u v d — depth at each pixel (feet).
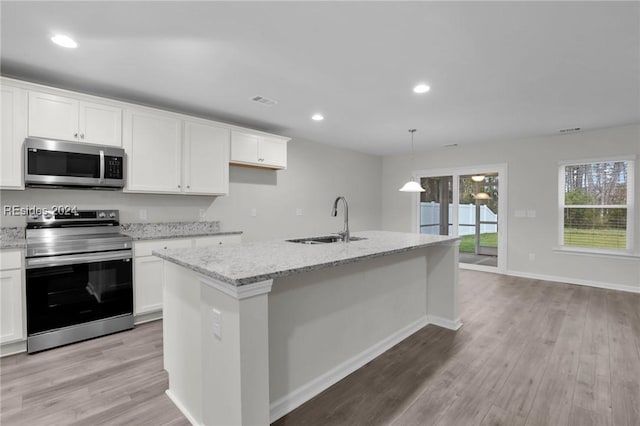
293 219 17.03
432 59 8.07
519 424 5.73
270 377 5.92
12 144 8.35
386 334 8.84
